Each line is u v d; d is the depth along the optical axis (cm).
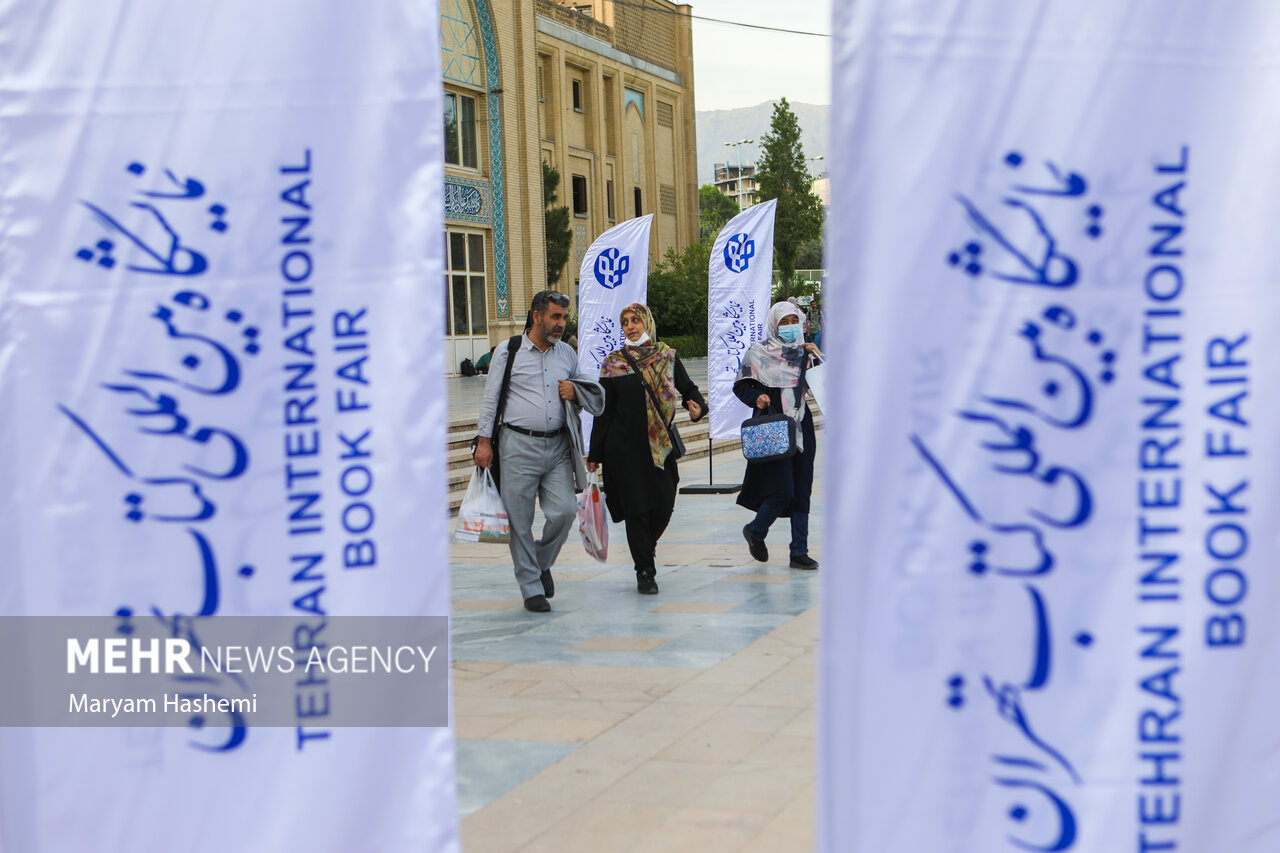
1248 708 224
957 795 222
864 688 219
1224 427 219
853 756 220
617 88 3941
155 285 233
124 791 240
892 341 215
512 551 674
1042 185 214
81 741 239
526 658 563
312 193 230
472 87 2958
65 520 236
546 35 3478
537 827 351
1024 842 223
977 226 214
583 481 680
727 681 509
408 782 237
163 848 239
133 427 235
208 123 230
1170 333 218
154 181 231
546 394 664
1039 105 214
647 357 712
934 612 219
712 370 1223
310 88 229
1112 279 216
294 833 238
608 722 454
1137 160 215
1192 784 223
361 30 229
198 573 236
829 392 216
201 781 239
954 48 212
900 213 214
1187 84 215
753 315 1215
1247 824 226
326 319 232
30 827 240
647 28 4212
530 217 3170
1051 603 220
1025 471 218
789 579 745
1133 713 222
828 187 215
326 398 233
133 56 230
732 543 905
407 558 234
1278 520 221
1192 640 222
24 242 233
